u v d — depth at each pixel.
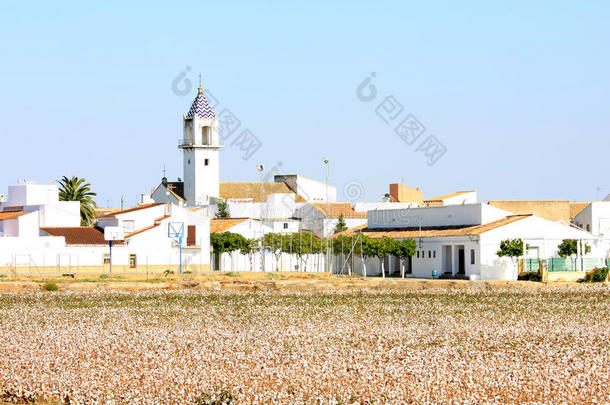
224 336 74.31
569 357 66.12
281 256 162.12
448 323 84.00
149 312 91.31
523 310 95.31
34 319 85.38
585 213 171.00
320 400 52.62
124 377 57.25
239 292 115.62
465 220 151.25
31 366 60.91
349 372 60.03
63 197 195.88
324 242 162.25
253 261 159.75
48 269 138.12
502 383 56.59
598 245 149.62
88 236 145.88
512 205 174.25
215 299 105.69
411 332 77.81
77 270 140.00
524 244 137.00
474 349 69.25
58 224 153.88
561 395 54.34
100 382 56.19
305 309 95.06
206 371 59.16
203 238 151.50
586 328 81.31
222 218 182.00
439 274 146.00
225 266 158.38
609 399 54.03
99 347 69.00
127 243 144.75
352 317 88.38
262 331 77.69
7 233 144.88
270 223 181.38
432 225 160.12
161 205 153.88
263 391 54.28
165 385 55.38
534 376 58.72
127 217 151.62
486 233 137.25
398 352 67.44
